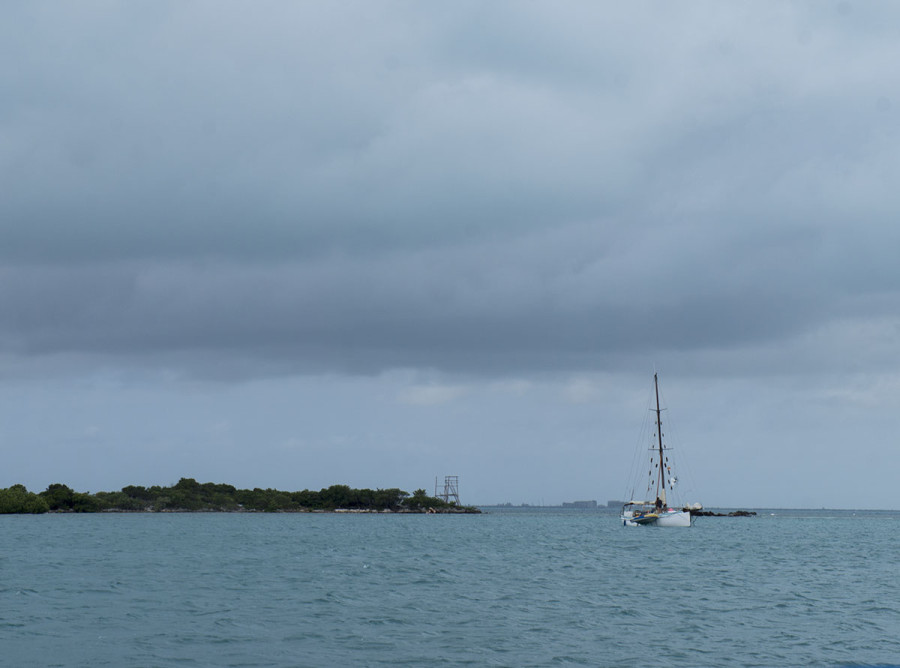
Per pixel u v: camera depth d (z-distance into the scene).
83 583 57.66
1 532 140.00
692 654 33.94
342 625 40.41
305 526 186.12
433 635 37.91
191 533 141.25
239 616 43.06
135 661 32.62
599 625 40.66
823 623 41.59
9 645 35.59
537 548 102.38
